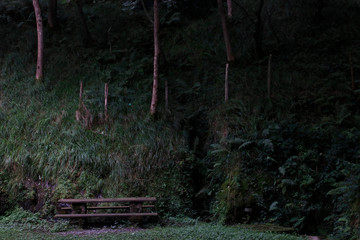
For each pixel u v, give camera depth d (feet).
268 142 43.73
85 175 45.06
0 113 51.85
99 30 77.66
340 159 40.52
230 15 78.43
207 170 47.50
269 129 46.62
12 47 69.05
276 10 80.07
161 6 85.35
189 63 68.44
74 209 39.88
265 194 41.88
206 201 46.24
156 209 43.65
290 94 53.98
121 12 85.92
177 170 47.11
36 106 53.98
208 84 61.67
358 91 50.60
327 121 47.26
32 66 63.82
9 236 31.94
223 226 38.32
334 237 34.58
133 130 51.03
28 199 42.83
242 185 42.73
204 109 55.93
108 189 44.65
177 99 59.52
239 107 51.70
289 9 79.56
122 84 59.98
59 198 42.78
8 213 41.73
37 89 57.21
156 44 53.36
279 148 44.47
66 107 53.98
